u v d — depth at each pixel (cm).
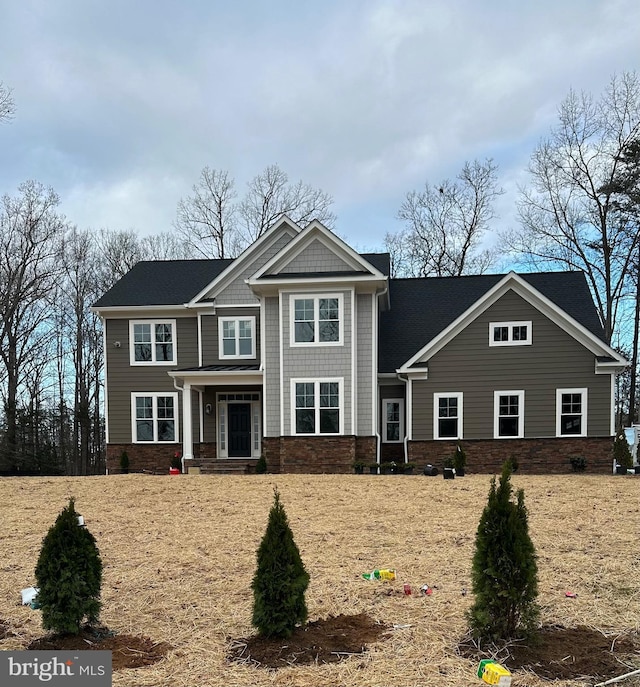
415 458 1688
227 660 398
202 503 1040
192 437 1948
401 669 376
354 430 1697
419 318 2044
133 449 2067
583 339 1628
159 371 2080
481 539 419
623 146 2898
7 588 578
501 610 411
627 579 562
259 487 1213
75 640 434
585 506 936
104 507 1013
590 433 1619
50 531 443
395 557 660
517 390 1656
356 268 1738
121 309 2053
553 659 385
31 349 3516
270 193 3791
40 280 3303
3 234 3203
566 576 573
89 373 3806
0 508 1016
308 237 1758
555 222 3100
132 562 662
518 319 1659
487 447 1658
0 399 3425
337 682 362
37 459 2988
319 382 1709
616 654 392
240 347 2023
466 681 360
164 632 452
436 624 450
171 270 2300
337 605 500
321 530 805
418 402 1700
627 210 2861
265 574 430
